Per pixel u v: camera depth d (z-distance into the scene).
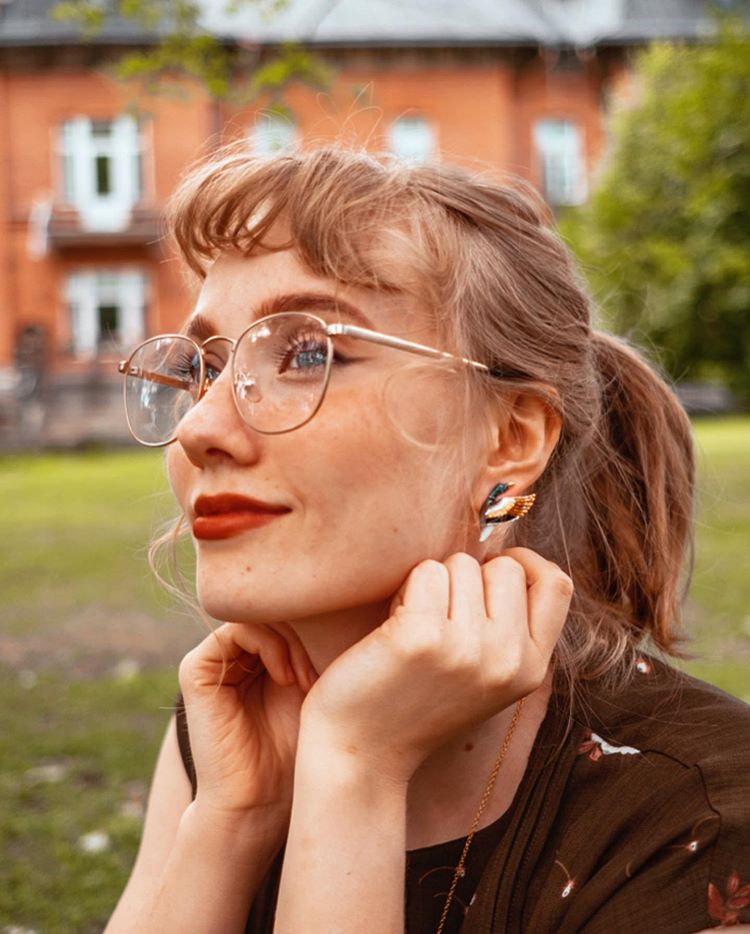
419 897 1.36
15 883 3.17
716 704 1.32
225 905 1.42
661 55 20.83
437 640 1.18
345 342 1.20
